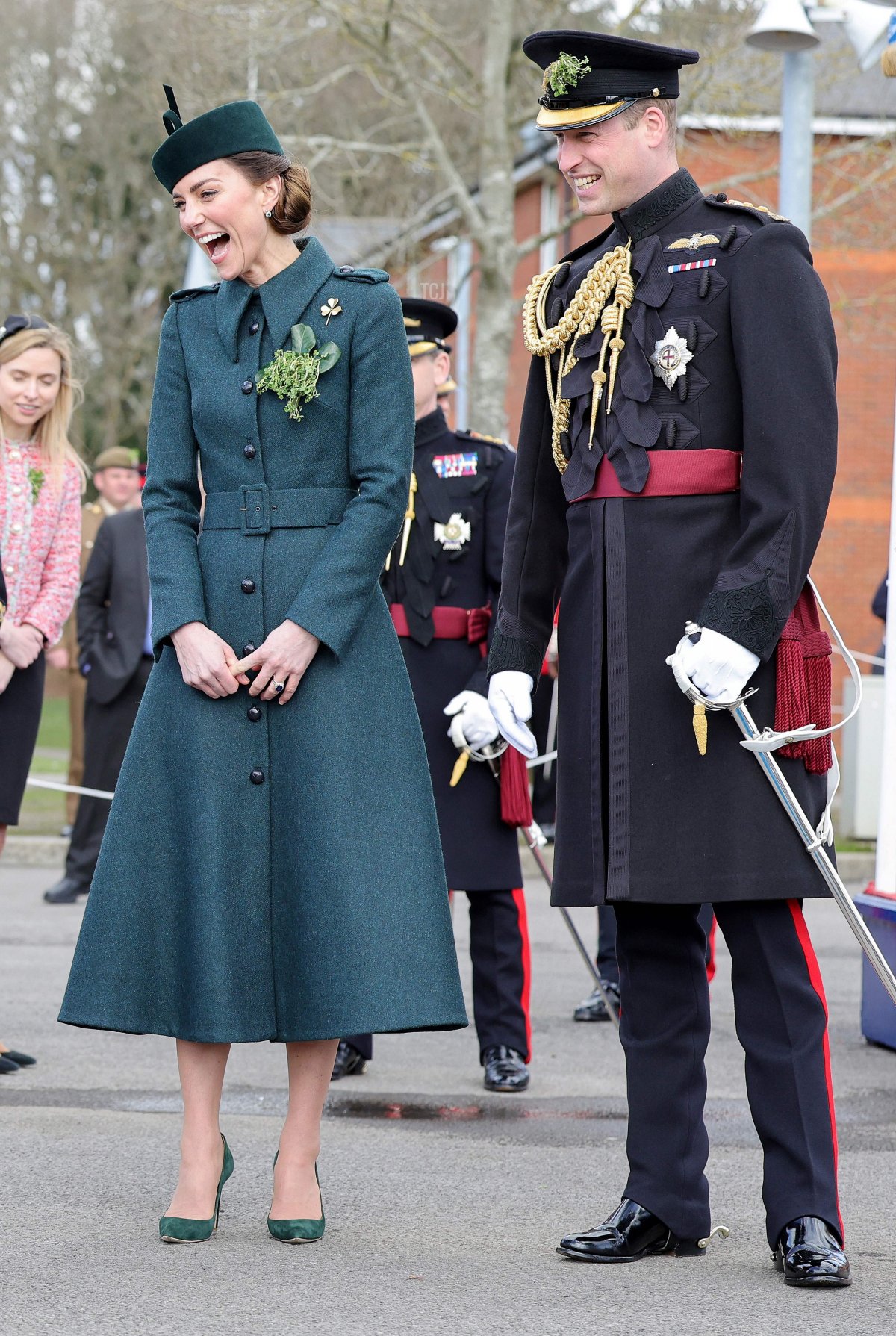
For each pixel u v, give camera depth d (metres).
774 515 12.59
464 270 85.38
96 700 35.75
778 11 36.75
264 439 14.05
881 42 36.94
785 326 12.75
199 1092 14.03
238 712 13.82
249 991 13.68
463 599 20.84
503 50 61.25
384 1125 18.36
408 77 62.09
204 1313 12.20
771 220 13.09
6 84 121.06
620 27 60.19
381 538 13.95
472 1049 23.11
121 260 123.31
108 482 43.94
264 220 14.05
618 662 13.22
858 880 41.59
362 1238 14.15
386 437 14.05
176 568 14.10
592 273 13.61
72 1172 15.94
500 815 20.66
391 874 13.80
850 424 74.56
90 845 36.06
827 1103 13.20
